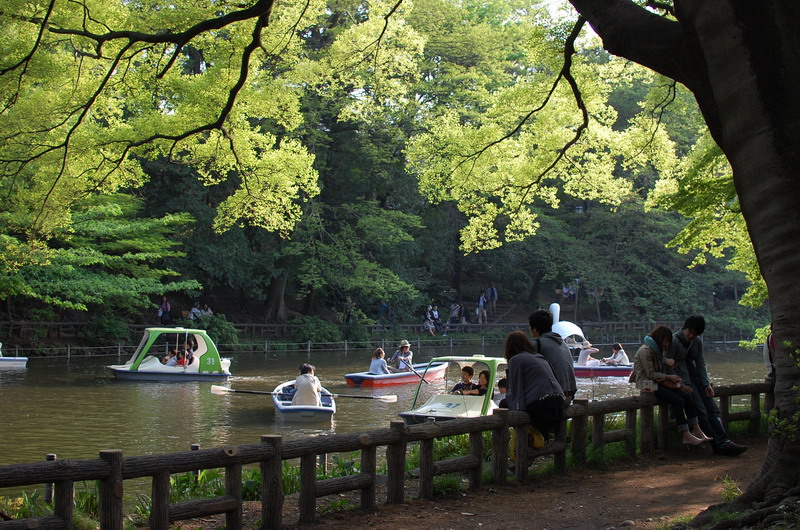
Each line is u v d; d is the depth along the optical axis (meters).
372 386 24.27
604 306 55.34
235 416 18.22
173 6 16.34
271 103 18.08
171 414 18.31
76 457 13.48
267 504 6.44
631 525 6.57
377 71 19.80
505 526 6.69
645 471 9.04
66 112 16.38
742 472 8.89
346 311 43.38
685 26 6.75
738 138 6.50
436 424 7.70
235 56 16.59
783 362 6.31
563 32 14.95
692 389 10.16
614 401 9.52
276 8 17.55
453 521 6.84
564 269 49.38
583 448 9.18
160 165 33.88
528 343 8.62
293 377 26.59
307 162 19.97
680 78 7.18
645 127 17.66
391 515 7.02
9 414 17.83
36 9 14.98
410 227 44.34
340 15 36.09
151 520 5.75
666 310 50.69
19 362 27.77
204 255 36.00
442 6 37.75
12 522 5.07
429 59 38.59
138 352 25.33
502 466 8.27
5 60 14.64
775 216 6.29
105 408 18.95
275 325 40.44
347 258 39.12
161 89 17.14
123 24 16.03
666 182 17.08
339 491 6.94
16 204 21.61
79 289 29.38
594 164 18.73
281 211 21.02
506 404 8.95
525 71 45.88
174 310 40.56
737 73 6.38
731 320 49.75
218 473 9.25
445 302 52.47
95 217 30.78
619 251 49.88
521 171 18.56
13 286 27.23
